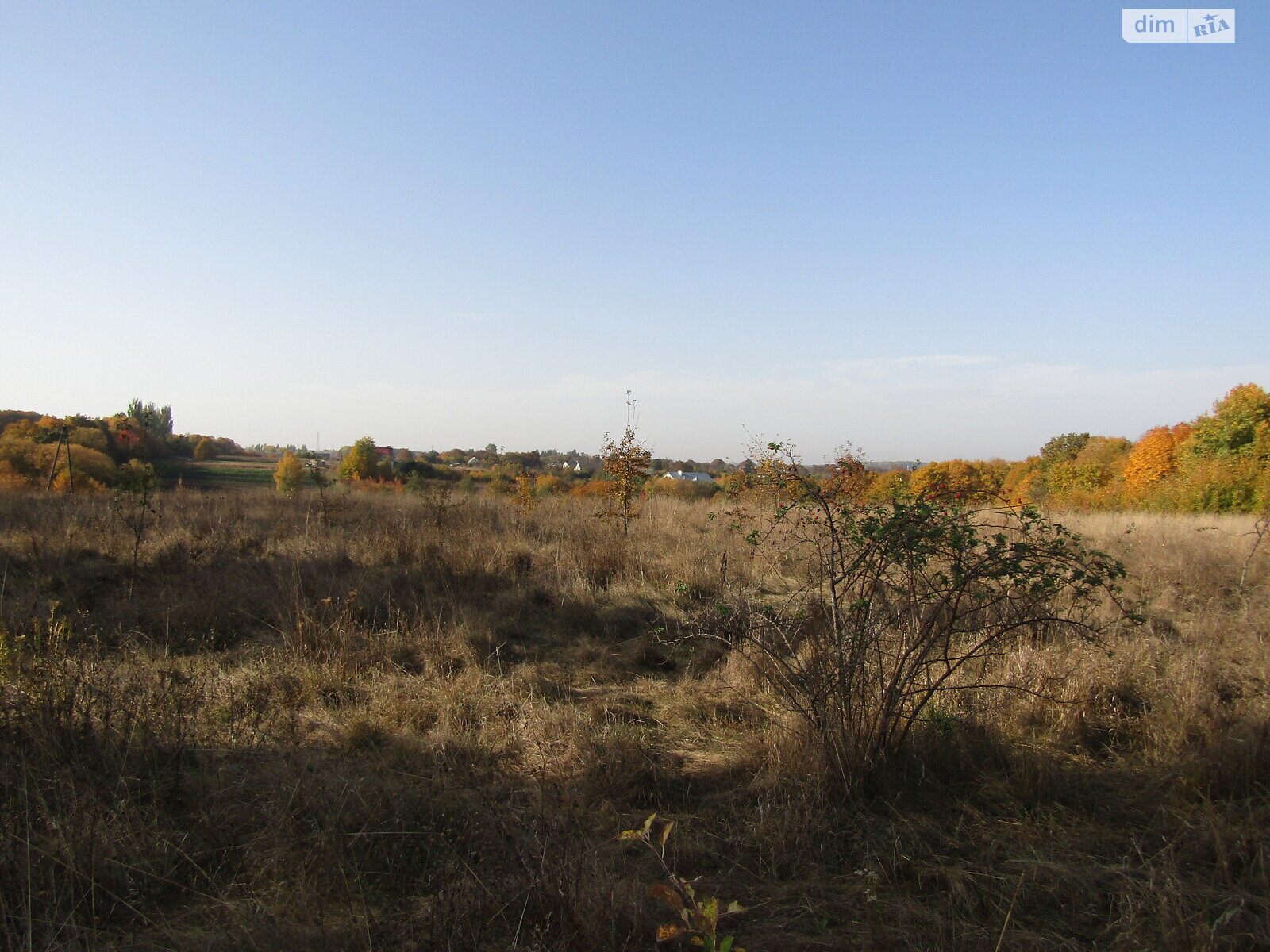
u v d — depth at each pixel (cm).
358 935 249
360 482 2205
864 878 304
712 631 641
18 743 338
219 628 635
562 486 2620
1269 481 1867
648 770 403
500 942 250
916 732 420
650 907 278
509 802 359
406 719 467
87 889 265
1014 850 327
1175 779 383
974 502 413
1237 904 279
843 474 455
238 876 286
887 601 412
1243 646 608
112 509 1090
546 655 634
